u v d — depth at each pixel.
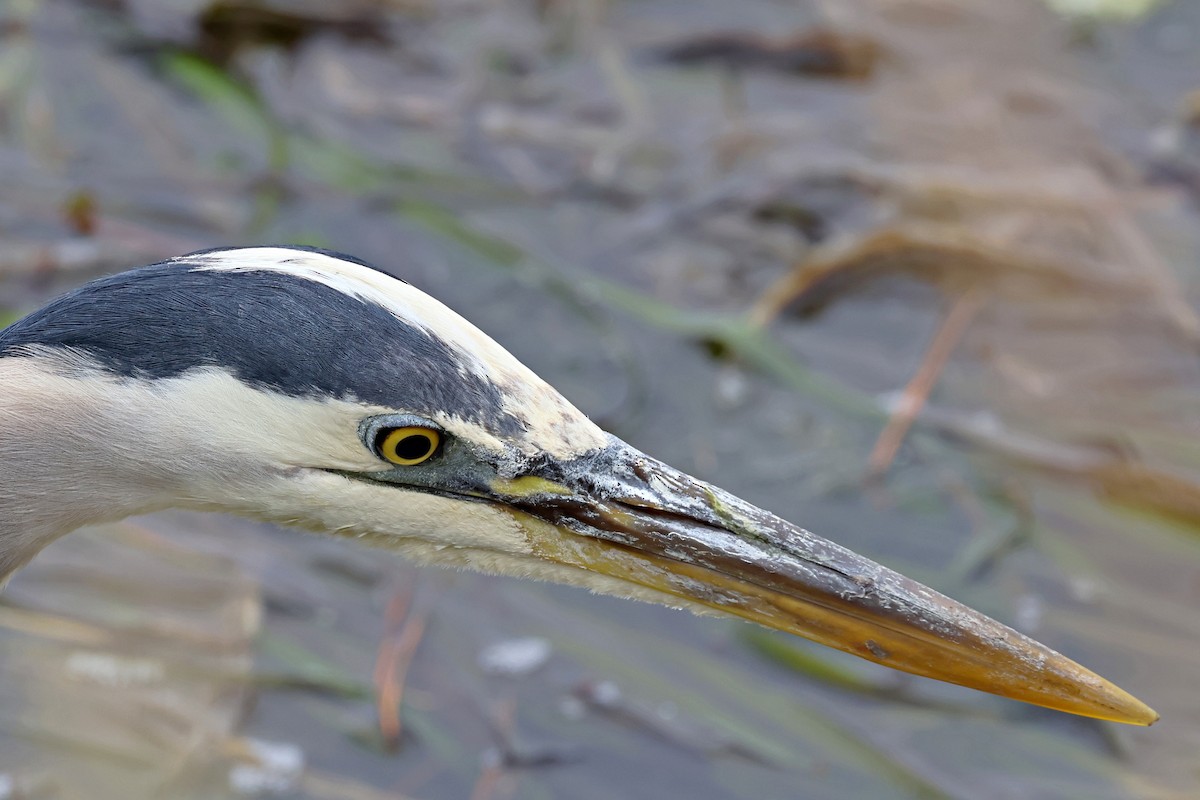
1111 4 14.53
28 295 10.94
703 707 9.05
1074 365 11.39
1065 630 9.59
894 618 6.27
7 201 11.64
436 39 13.72
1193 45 14.29
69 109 12.58
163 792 8.50
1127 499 10.39
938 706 9.12
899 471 10.59
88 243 11.32
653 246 12.16
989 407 11.05
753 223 12.42
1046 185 12.62
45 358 5.71
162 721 8.79
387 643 9.27
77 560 9.46
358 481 5.99
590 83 13.52
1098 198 12.55
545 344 11.20
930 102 13.52
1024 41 14.28
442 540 6.20
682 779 8.74
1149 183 12.82
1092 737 9.03
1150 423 10.94
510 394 6.05
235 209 11.95
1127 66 14.07
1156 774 8.83
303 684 9.02
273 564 9.61
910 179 12.55
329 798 8.52
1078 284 11.87
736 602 6.29
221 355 5.70
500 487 6.14
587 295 11.53
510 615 9.50
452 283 11.55
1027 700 6.29
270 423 5.78
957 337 11.56
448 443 6.00
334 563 9.66
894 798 8.69
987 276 11.88
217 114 12.70
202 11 13.27
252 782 8.57
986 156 12.98
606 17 14.22
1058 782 8.78
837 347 11.54
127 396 5.71
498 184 12.50
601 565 6.27
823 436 10.80
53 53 13.00
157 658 9.07
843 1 14.50
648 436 10.70
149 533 9.65
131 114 12.60
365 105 12.94
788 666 9.26
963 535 10.17
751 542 6.29
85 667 8.99
